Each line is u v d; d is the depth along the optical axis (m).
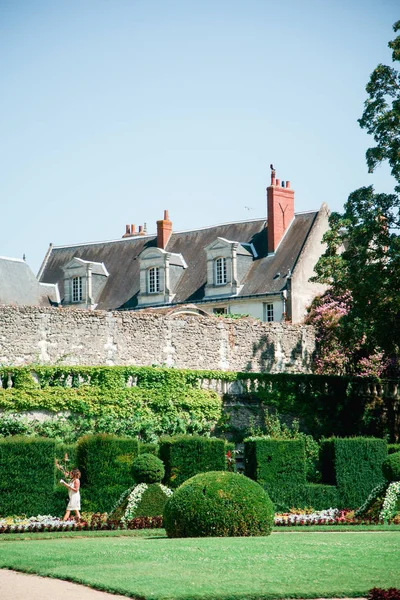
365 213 38.38
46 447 27.62
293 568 16.50
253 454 30.81
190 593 14.60
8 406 32.03
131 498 26.00
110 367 33.78
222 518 21.84
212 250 54.91
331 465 31.94
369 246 38.56
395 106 37.53
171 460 29.36
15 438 27.50
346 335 38.19
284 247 54.28
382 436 40.25
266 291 52.69
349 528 24.97
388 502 27.02
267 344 40.97
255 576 15.84
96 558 17.78
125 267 59.31
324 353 42.94
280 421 37.62
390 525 25.70
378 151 37.78
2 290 53.12
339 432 38.91
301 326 42.50
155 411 34.84
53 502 27.47
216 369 38.97
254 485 22.52
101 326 36.00
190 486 22.25
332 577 15.76
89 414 33.22
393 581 15.46
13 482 27.09
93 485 28.05
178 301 55.66
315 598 14.66
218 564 16.91
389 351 38.41
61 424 32.56
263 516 22.12
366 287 36.97
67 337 35.25
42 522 26.03
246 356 40.16
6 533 23.97
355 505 31.50
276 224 54.75
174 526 22.06
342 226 38.75
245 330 40.31
